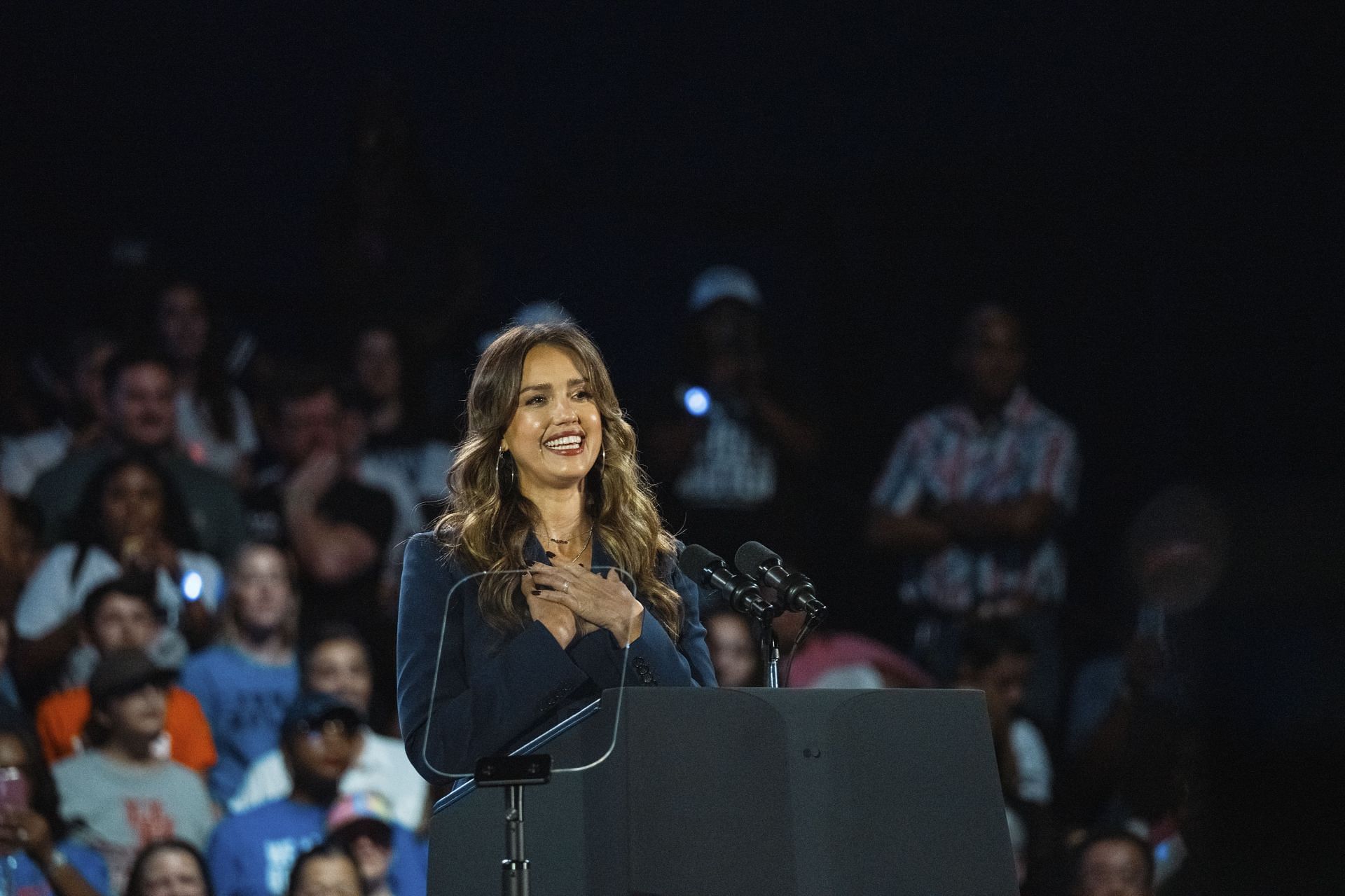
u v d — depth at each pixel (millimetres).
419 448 23438
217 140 27125
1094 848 18500
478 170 28484
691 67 29719
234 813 18062
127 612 19078
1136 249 29609
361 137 24906
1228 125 29562
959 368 24859
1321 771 27172
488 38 28781
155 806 17594
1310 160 29250
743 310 24156
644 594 9695
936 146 29953
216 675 19266
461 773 8656
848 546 24438
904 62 30109
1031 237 29766
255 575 19500
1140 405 29250
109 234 26266
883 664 21594
